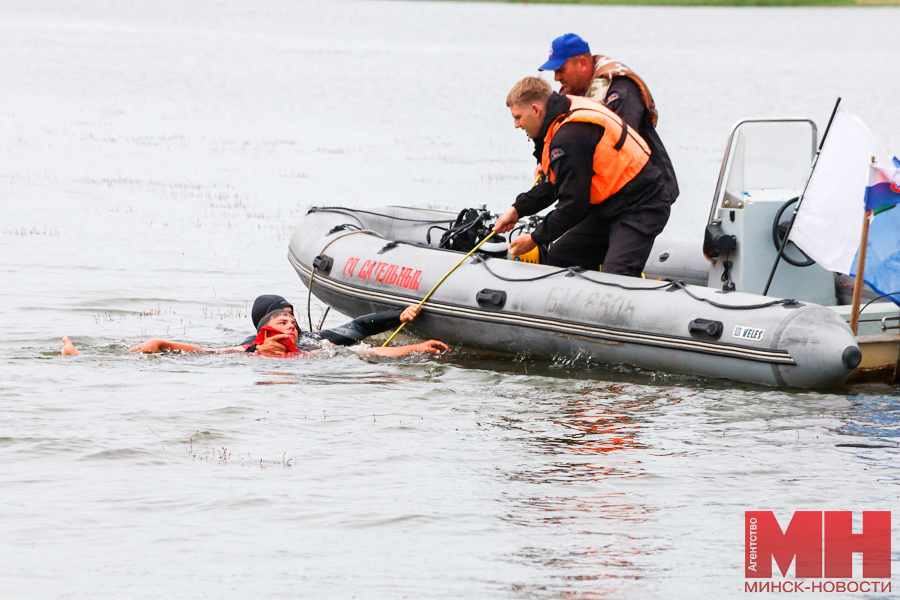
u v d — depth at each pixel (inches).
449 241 1237.1
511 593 561.3
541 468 754.8
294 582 573.3
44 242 1808.6
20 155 2997.0
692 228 2102.6
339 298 1269.7
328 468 751.1
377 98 5182.1
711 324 972.6
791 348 927.7
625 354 1027.9
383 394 947.3
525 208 1085.8
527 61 7396.7
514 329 1091.9
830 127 1016.2
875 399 932.0
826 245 1017.5
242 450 788.0
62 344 1137.4
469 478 733.9
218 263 1691.7
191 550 613.3
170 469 745.0
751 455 781.9
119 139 3474.4
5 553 605.6
